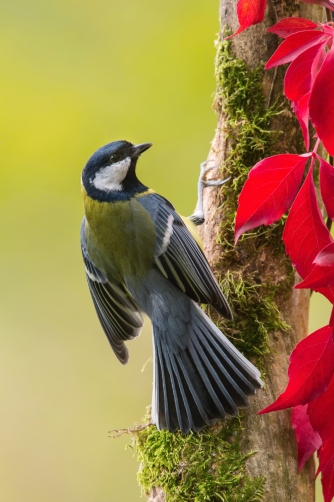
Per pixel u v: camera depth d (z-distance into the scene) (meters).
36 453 10.97
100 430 11.11
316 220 4.54
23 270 11.60
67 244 11.57
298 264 4.63
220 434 5.80
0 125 10.91
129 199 7.47
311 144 6.68
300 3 6.63
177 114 10.95
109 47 11.41
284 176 4.59
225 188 6.94
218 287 6.46
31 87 11.13
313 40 4.54
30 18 11.61
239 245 6.70
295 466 5.66
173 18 11.32
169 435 5.96
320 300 10.19
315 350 4.42
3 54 11.27
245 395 5.88
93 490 10.77
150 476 5.99
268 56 6.71
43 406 11.26
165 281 6.95
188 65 11.03
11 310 11.54
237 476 5.55
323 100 3.96
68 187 11.09
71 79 11.23
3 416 11.18
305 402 4.48
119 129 11.00
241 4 5.09
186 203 10.65
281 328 6.45
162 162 10.88
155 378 6.45
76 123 11.01
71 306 11.74
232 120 6.87
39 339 11.59
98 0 11.65
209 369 6.20
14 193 11.06
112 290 7.52
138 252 7.16
